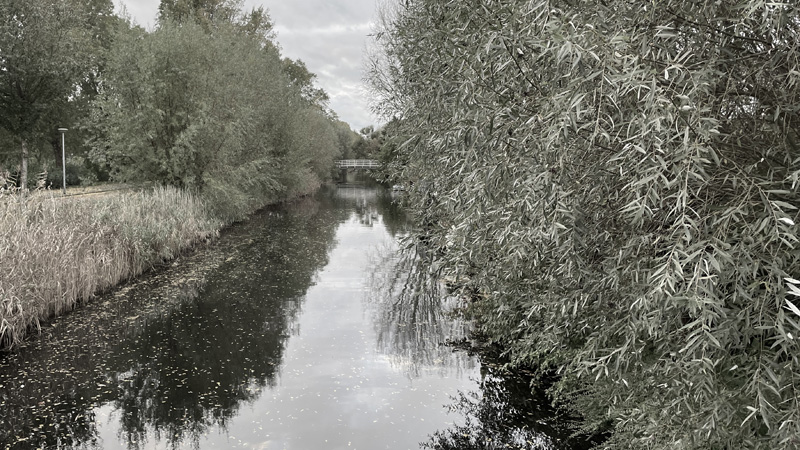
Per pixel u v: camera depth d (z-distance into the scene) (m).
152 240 9.48
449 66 3.19
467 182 2.69
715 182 2.00
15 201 7.06
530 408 4.18
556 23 1.89
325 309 7.19
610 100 1.88
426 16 4.16
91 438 3.78
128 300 7.46
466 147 2.60
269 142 21.25
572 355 3.73
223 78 15.34
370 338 6.00
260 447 3.65
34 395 4.48
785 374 1.83
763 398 1.72
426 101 4.12
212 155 14.23
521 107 2.30
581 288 2.75
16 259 5.94
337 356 5.44
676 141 1.81
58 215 7.73
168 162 13.55
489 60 2.46
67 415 4.13
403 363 5.22
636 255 2.21
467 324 6.47
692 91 1.59
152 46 13.01
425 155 4.75
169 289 8.12
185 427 3.95
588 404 3.60
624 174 2.00
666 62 1.72
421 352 5.53
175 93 13.61
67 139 23.84
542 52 1.93
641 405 2.71
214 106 14.54
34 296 6.00
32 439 3.76
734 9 1.70
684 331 2.10
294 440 3.75
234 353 5.52
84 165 22.50
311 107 33.12
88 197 11.34
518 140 2.30
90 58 21.36
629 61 1.80
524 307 3.94
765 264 1.88
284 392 4.57
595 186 2.22
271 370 5.07
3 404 4.31
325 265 10.20
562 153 2.04
